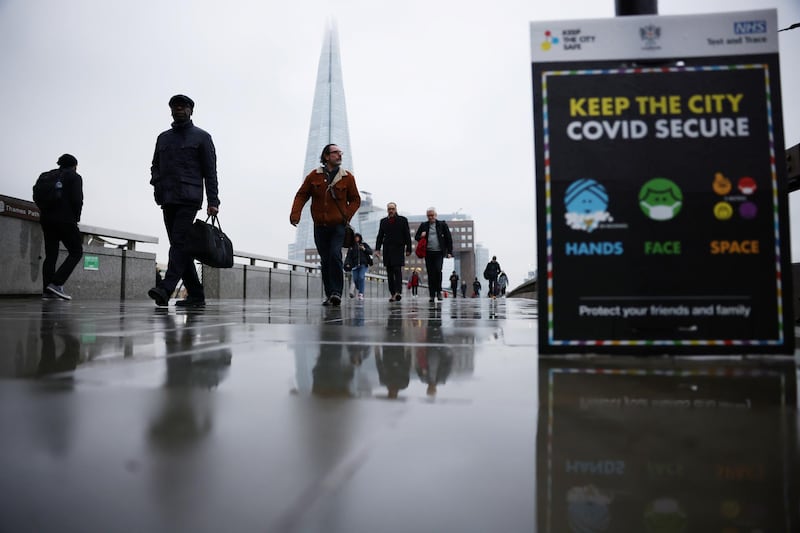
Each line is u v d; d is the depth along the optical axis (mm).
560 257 1918
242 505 618
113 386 1301
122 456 780
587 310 1898
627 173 1930
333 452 806
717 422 982
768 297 1861
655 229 1904
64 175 7570
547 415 1035
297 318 4141
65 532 554
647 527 574
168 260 5840
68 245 7727
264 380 1394
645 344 1875
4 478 697
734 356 1848
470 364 1690
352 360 1766
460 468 742
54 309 5223
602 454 803
